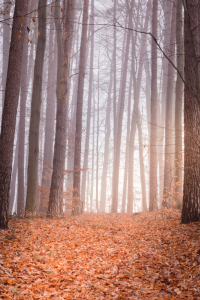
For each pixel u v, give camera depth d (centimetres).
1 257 584
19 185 1986
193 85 920
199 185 916
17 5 924
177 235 805
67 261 651
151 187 1747
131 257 704
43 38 1381
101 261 680
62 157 1333
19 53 920
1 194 853
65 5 1560
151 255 704
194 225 850
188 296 452
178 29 1469
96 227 1079
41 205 1830
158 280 550
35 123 1336
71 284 527
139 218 1391
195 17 839
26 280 508
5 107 888
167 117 1741
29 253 655
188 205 927
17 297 434
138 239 887
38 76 1358
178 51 1457
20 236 785
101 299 471
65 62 1373
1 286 452
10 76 902
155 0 1925
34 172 1314
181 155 1303
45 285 507
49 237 845
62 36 1542
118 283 544
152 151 1766
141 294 488
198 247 648
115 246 815
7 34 2709
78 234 933
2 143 870
